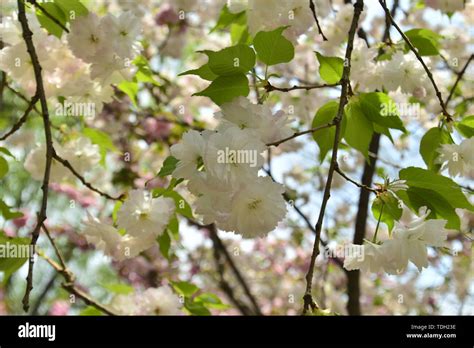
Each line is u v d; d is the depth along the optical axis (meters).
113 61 2.63
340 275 6.59
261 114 1.93
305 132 1.84
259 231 1.84
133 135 6.18
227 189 1.73
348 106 2.42
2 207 2.71
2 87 2.99
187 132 1.81
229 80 1.95
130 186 6.06
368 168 4.16
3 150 2.69
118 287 3.11
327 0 3.22
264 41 2.00
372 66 2.91
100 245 2.82
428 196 2.08
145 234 2.56
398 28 2.37
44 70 2.93
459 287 6.57
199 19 6.05
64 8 2.62
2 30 2.83
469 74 4.87
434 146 2.47
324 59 2.43
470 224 4.97
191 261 6.99
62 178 3.29
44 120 2.20
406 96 3.62
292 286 7.21
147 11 6.10
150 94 6.26
